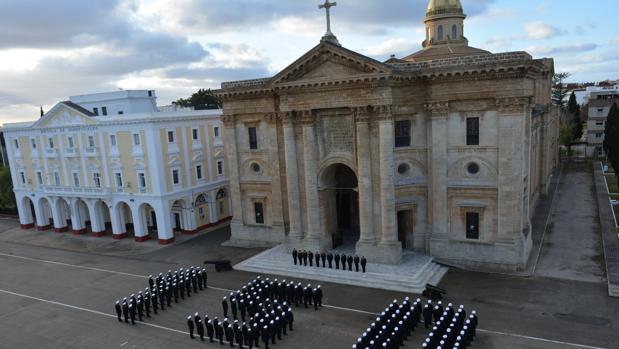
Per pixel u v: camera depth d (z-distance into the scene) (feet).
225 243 162.20
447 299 103.86
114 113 211.41
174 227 185.06
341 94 123.03
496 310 97.09
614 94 325.21
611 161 234.99
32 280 139.64
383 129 119.24
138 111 213.05
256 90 141.79
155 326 101.81
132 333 99.19
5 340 100.22
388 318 88.99
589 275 111.14
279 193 147.64
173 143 170.30
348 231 159.12
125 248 167.32
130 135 166.50
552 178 240.32
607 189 202.18
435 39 163.43
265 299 106.63
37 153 196.75
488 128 116.26
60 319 109.40
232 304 102.58
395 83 118.21
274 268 130.00
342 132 128.67
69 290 128.57
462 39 162.71
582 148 345.72
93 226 186.80
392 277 115.14
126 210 199.00
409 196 128.16
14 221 231.50
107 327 103.09
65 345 96.02
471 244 121.70
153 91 222.28
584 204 179.52
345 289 114.11
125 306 104.42
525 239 120.06
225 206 198.08
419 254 129.08
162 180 165.17
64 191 188.96
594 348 80.18
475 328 87.25
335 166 138.51
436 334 80.94
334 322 97.40
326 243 139.23
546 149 192.54
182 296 114.93
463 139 119.55
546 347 81.56
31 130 195.62
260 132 149.18
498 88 112.06
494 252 118.83
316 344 88.89
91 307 115.34
